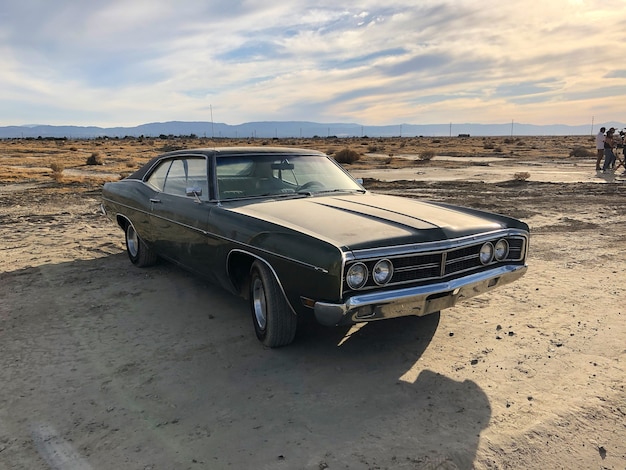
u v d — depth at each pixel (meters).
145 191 5.58
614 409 2.99
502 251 3.85
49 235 8.36
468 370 3.51
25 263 6.48
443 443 2.67
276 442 2.69
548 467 2.49
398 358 3.71
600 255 6.76
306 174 5.01
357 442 2.68
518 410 2.99
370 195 4.84
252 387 3.29
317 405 3.06
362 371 3.51
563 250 7.07
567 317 4.50
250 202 4.39
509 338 4.05
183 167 5.03
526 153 40.62
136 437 2.75
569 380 3.35
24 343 3.99
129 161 34.97
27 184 18.06
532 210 10.63
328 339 4.06
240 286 4.25
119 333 4.19
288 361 3.67
